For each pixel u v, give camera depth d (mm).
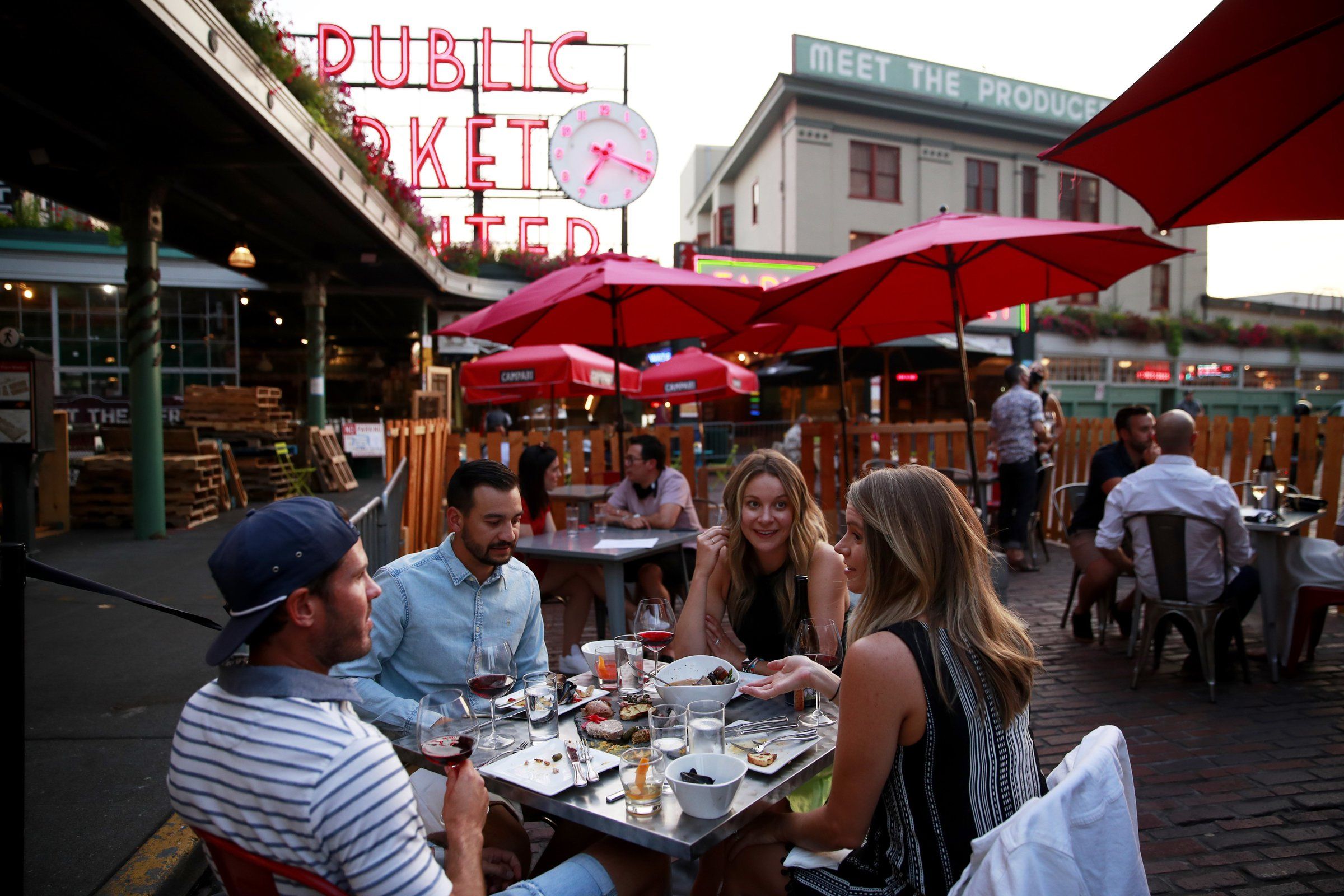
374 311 19891
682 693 2258
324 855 1362
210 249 13133
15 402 7383
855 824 1757
